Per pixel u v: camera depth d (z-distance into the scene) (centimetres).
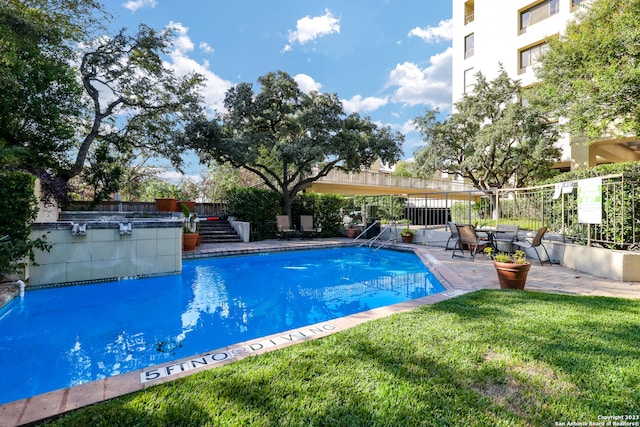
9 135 826
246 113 1255
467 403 186
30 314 443
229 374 217
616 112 809
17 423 169
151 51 1078
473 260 773
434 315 336
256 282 663
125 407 181
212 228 1220
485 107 1549
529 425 168
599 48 793
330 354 246
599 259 566
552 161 1542
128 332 388
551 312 342
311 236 1371
